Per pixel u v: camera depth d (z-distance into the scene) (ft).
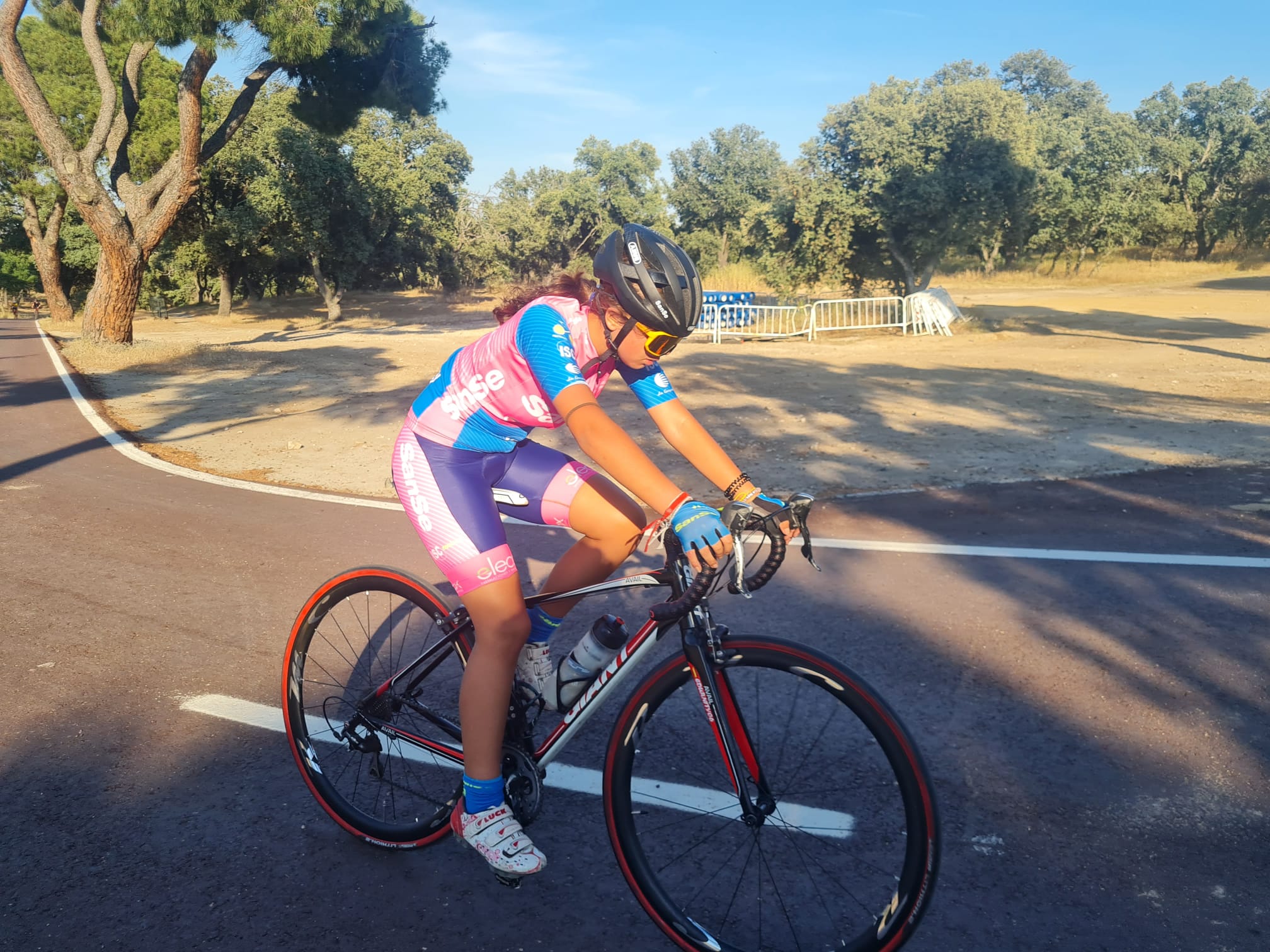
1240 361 46.65
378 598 9.30
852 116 77.36
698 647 6.45
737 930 6.66
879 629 12.57
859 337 72.64
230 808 8.61
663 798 8.34
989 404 34.45
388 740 8.47
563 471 7.26
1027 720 9.95
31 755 9.66
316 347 74.59
